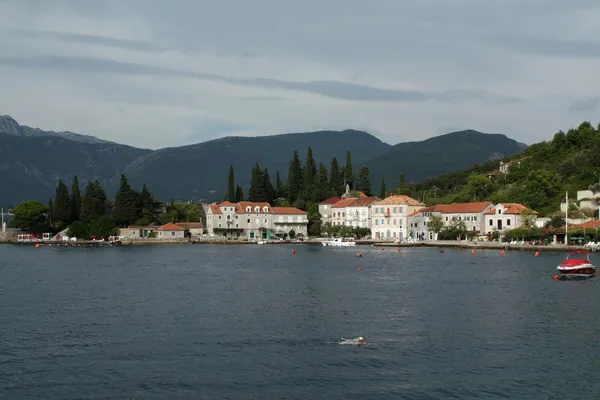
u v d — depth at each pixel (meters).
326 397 50.69
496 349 63.47
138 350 63.28
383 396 50.88
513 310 83.12
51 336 69.19
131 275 128.38
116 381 54.19
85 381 54.22
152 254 197.00
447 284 109.06
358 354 61.78
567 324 74.31
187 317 79.44
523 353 62.03
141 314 81.62
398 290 102.12
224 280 118.31
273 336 68.88
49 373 56.22
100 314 81.75
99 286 109.69
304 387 52.81
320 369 57.28
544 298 92.56
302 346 64.75
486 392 51.66
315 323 75.50
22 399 50.25
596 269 128.50
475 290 101.31
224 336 68.94
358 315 80.38
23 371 56.75
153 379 54.66
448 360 59.81
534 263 146.88
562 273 119.06
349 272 131.50
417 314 80.81
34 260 172.25
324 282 113.88
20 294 99.81
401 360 59.84
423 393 51.50
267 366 58.12
